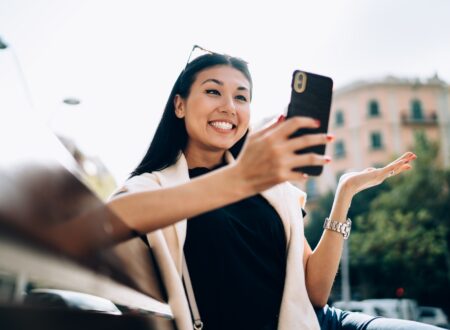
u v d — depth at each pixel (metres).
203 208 0.65
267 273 1.38
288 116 0.79
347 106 38.72
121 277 0.61
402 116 37.56
